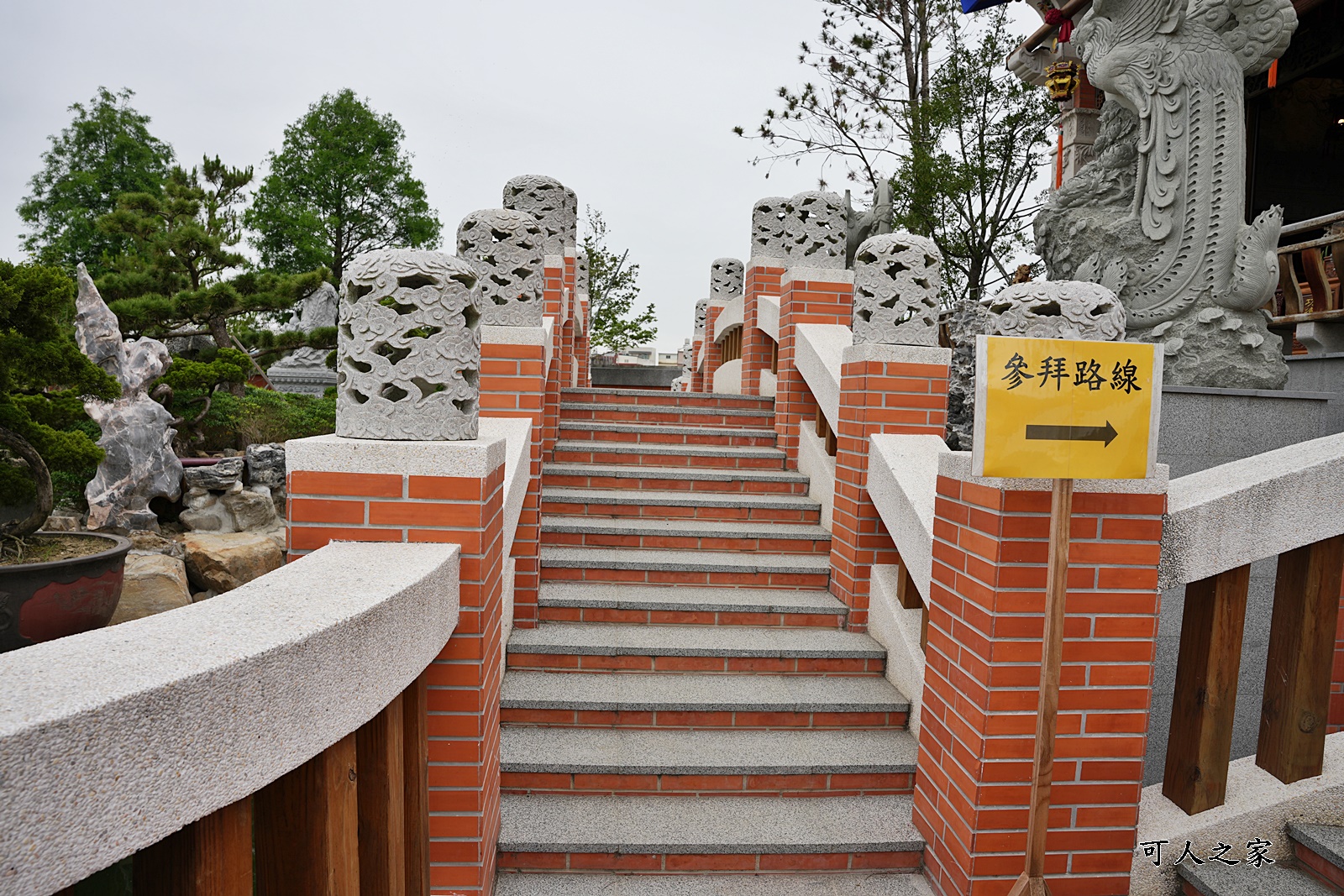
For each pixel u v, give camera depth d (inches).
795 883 126.5
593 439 266.7
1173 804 121.6
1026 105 555.5
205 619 63.5
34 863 40.4
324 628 62.7
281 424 361.1
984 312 115.3
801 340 241.6
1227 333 189.2
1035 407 92.5
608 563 197.8
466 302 102.5
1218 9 190.4
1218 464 172.2
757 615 185.3
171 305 438.3
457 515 99.0
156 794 47.4
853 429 188.7
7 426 201.9
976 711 112.7
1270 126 377.1
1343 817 118.6
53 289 200.8
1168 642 154.1
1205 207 191.3
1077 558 109.7
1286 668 120.6
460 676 101.1
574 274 289.9
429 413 101.0
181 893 54.1
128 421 253.1
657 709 154.4
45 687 45.4
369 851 81.8
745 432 269.3
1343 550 117.6
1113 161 219.3
